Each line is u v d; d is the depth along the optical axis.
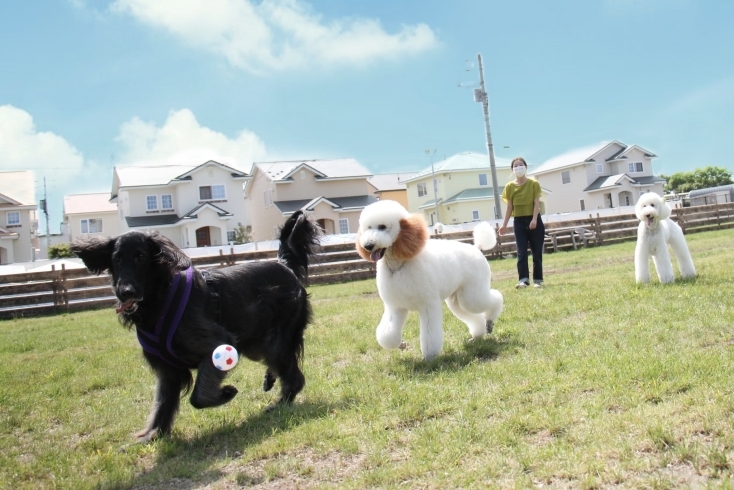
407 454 3.30
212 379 3.83
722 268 9.06
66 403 5.27
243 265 4.62
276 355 4.64
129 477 3.48
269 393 5.03
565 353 4.90
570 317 6.57
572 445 3.08
